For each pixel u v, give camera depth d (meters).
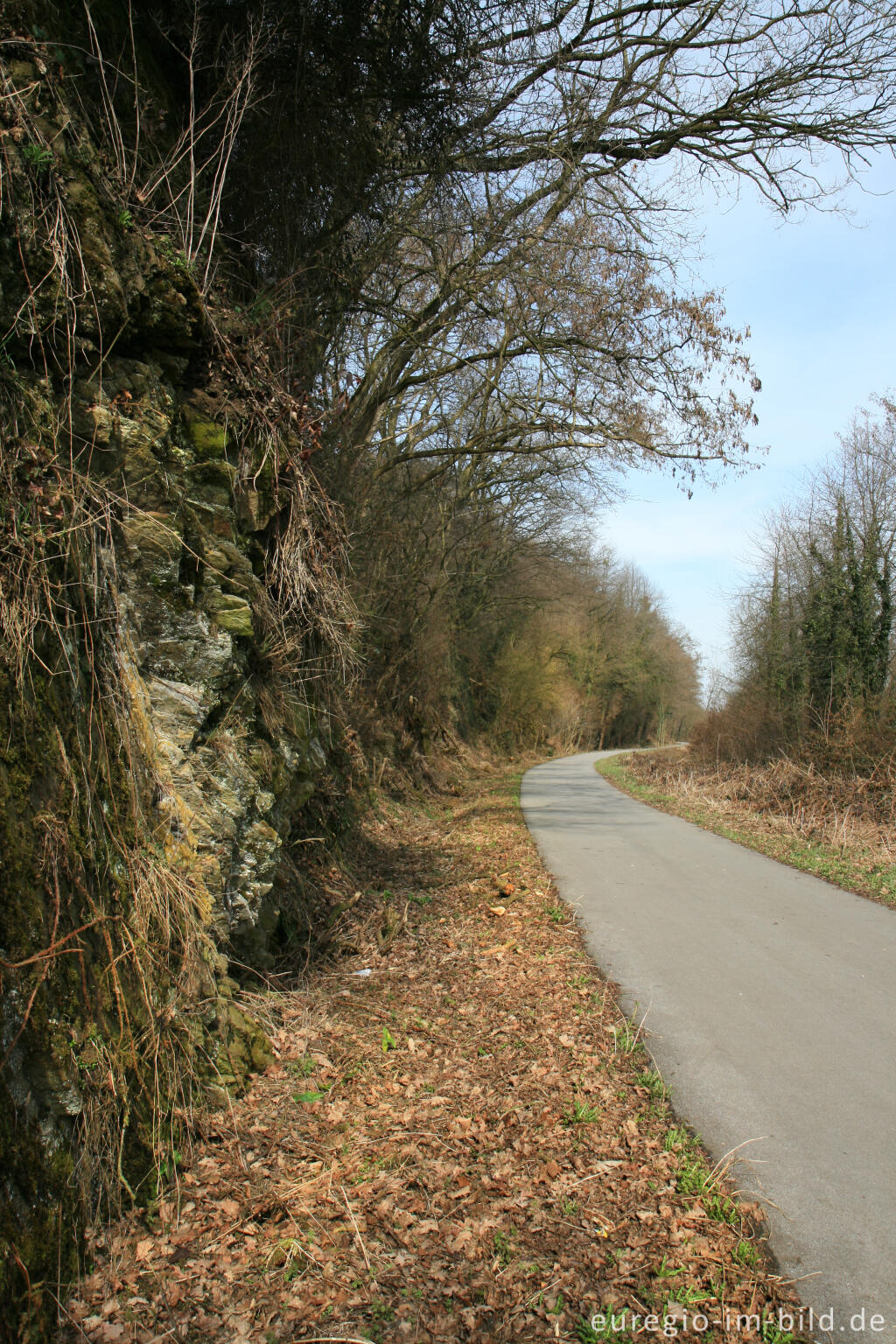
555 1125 3.91
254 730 5.41
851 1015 5.14
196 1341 2.57
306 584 5.95
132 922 3.44
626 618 53.59
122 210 4.26
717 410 11.09
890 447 16.23
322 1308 2.74
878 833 11.62
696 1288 2.82
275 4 5.52
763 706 18.94
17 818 2.78
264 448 5.45
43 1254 2.54
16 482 3.24
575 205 10.78
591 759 37.97
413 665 18.62
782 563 18.44
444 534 18.22
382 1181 3.44
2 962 2.57
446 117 7.57
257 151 6.14
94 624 3.62
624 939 6.86
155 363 4.62
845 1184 3.38
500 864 10.18
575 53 9.75
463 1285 2.86
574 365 11.35
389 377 11.74
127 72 4.91
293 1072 4.36
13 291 3.47
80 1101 2.84
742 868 10.04
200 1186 3.36
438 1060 4.66
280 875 6.06
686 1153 3.63
